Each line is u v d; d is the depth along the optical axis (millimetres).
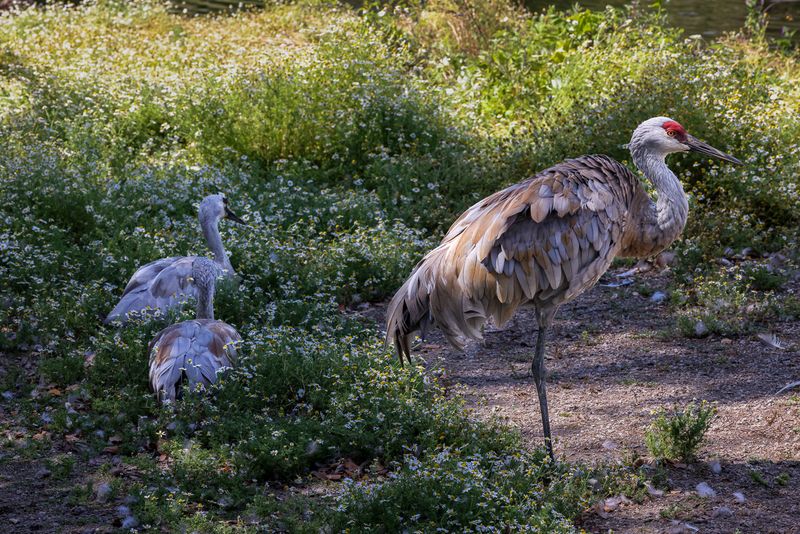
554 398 9938
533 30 23094
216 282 11492
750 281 12469
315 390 9211
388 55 20078
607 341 11344
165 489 7918
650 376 10328
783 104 16266
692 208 13766
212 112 17094
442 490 7379
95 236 13352
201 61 20281
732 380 10070
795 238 13555
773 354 10648
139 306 10961
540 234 8039
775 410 9305
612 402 9758
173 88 18281
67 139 16750
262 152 16922
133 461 8477
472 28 23188
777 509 7668
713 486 8062
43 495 8023
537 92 19750
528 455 8344
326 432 8641
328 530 7281
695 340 11180
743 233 13648
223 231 13508
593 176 8328
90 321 11250
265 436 8492
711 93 15812
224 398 9188
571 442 8961
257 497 7746
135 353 10086
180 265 11367
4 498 7953
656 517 7617
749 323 11367
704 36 26234
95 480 8250
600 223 8281
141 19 27516
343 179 16281
